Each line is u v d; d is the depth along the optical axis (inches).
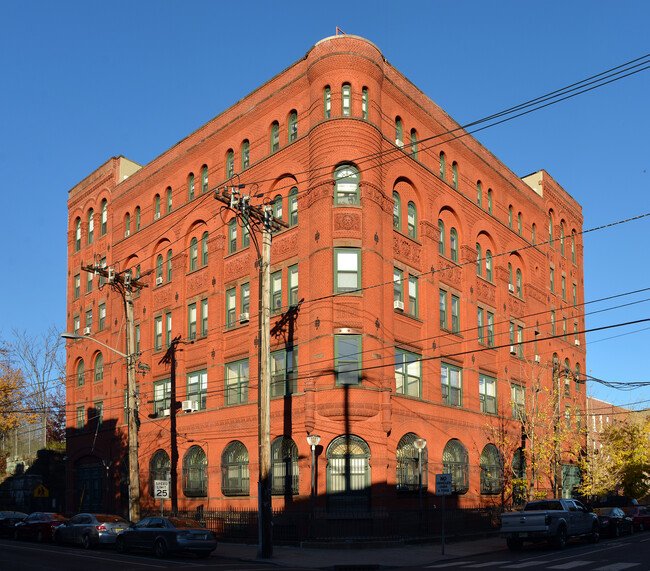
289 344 1280.8
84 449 1878.7
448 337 1449.3
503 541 1302.9
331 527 1120.8
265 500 1002.7
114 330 1815.9
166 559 983.6
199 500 1432.1
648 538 1288.1
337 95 1264.8
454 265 1499.8
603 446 1870.1
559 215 2119.8
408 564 934.4
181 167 1657.2
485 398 1569.9
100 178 1978.3
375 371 1181.7
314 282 1219.2
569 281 2132.1
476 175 1658.5
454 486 1379.2
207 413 1446.9
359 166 1242.0
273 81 1429.6
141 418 1654.8
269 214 1083.3
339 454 1152.2
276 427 1256.8
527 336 1802.4
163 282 1660.9
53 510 1984.5
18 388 2404.0
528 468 1531.7
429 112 1493.6
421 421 1306.6
